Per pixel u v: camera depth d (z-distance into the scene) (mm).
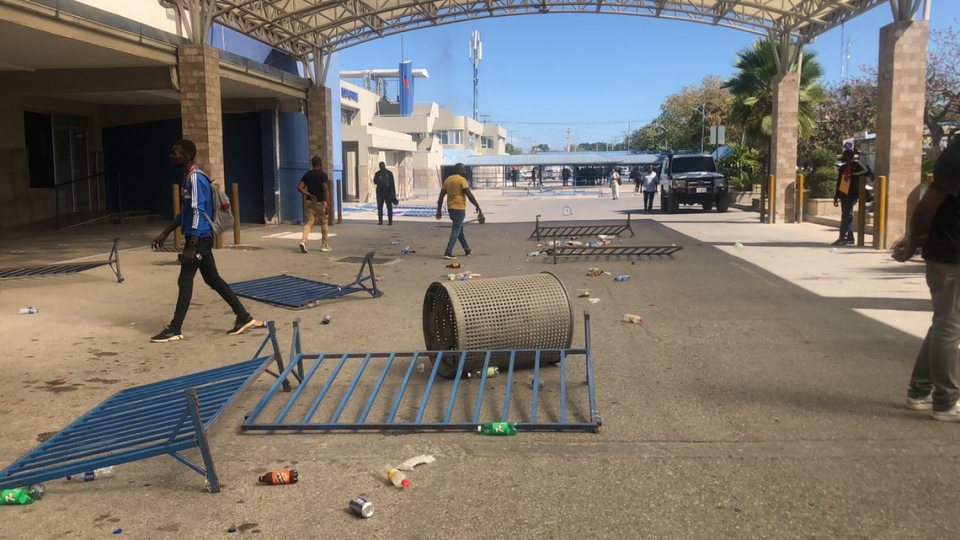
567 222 21734
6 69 14961
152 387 4930
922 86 12680
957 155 3949
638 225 20016
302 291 9195
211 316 7914
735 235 16500
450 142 77688
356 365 6027
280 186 20891
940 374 4293
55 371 5742
